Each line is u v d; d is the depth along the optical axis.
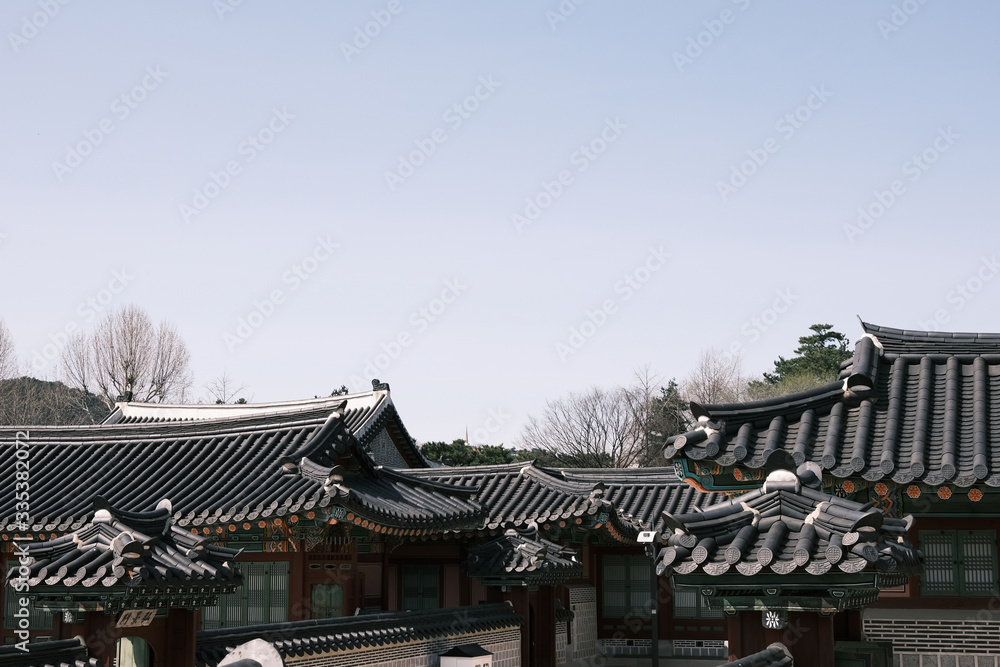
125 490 21.64
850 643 10.93
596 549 29.88
